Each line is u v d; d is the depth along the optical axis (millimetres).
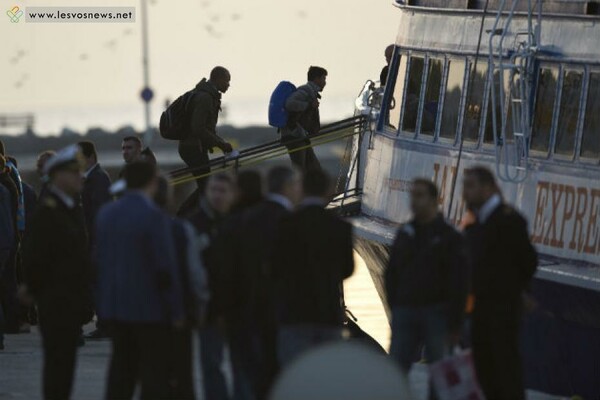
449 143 64375
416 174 67125
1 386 53750
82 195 63375
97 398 50938
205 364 42875
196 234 43312
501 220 41188
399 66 70062
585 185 54656
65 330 41938
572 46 55750
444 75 65125
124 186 40375
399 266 41906
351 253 40812
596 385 54656
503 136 57375
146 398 39312
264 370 42250
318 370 28219
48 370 42125
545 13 57281
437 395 41875
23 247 43250
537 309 56188
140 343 39312
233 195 43406
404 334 41906
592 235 54125
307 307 40375
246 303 41781
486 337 41469
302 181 40812
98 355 63031
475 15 62844
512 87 58000
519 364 41656
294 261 40406
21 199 69875
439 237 41469
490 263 41219
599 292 52281
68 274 41906
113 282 39188
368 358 28297
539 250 56938
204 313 40750
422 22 67500
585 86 55094
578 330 54781
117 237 39031
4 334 70625
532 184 57406
